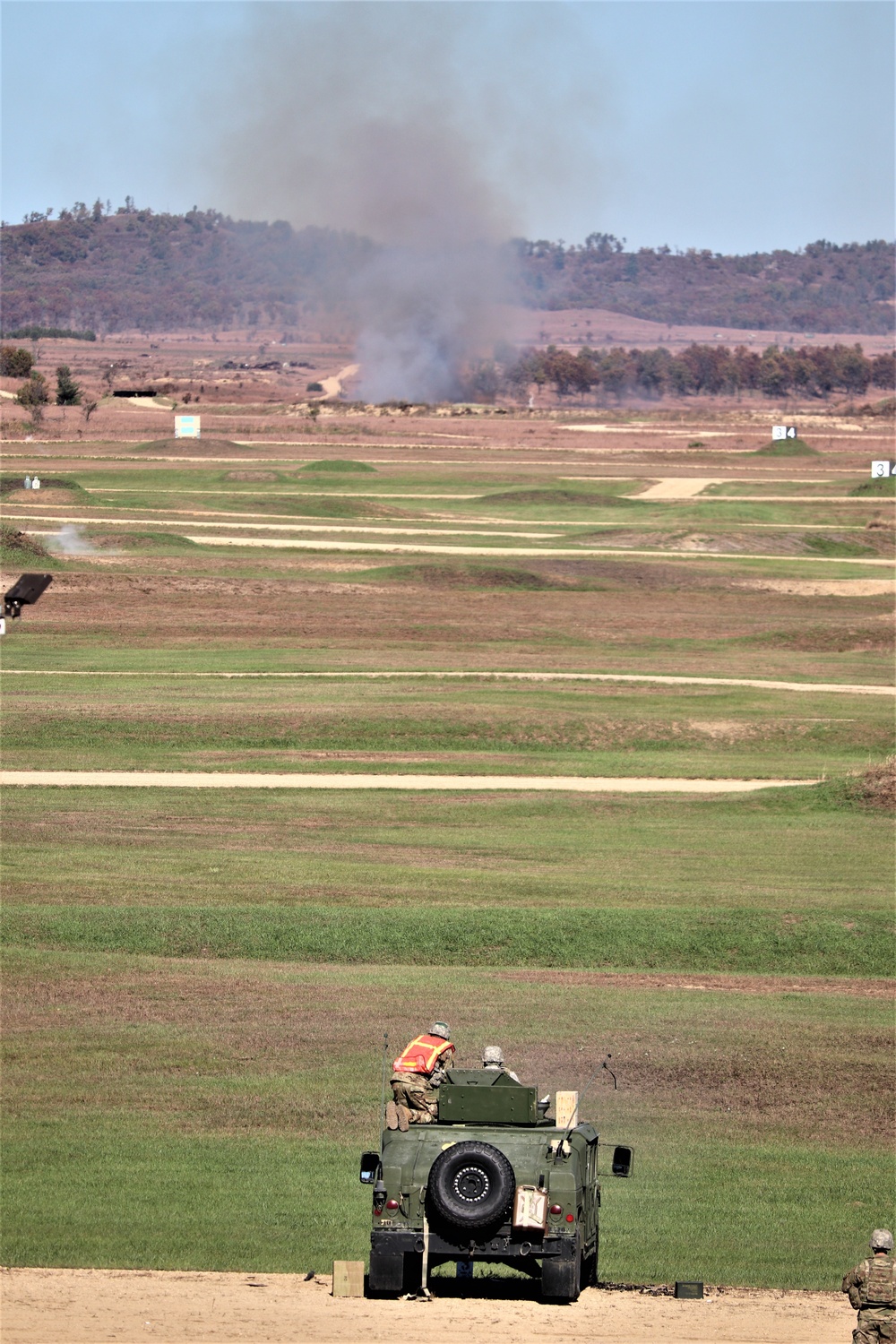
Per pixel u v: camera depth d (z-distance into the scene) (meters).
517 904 129.50
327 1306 50.72
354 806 169.38
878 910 128.88
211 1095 80.56
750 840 159.12
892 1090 85.38
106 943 114.19
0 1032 91.50
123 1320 48.72
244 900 127.75
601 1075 85.56
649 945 119.06
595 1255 55.91
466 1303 51.53
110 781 179.88
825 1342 48.22
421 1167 50.72
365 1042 90.38
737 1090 84.62
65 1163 69.75
